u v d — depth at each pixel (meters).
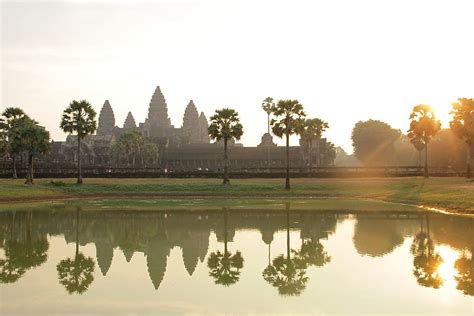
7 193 66.69
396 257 23.78
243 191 77.88
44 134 82.12
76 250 26.98
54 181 84.12
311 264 22.45
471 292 17.33
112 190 78.50
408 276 19.80
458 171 103.00
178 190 79.25
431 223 37.47
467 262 22.38
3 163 114.25
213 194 76.50
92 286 18.69
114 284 19.03
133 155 155.25
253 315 15.08
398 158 177.75
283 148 161.75
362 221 39.69
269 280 19.59
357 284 18.64
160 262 23.50
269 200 67.00
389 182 81.88
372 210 49.78
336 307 15.77
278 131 80.19
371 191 74.00
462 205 47.41
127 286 18.70
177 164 162.12
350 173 98.19
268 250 26.69
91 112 84.56
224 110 84.12
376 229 34.41
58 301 16.56
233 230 35.06
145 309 15.70
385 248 26.47
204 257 24.78
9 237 32.00
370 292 17.47
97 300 16.70
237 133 83.88
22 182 84.25
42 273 21.00
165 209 52.75
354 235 31.66
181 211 50.28
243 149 163.25
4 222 40.38
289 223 39.06
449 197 53.03
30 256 25.14
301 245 28.12
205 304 16.22
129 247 27.95
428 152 149.38
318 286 18.42
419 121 92.69
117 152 154.75
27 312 15.37
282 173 98.50
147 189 79.75
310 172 99.19
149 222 40.28
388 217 42.69
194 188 79.81
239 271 21.36
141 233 33.75
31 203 62.59
